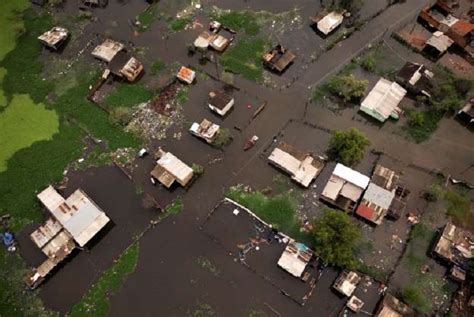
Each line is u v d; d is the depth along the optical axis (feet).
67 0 240.73
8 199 187.73
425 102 198.80
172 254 173.78
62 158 196.03
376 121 196.34
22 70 221.05
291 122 197.98
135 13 236.22
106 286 168.96
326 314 159.43
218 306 163.53
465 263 161.17
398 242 170.60
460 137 191.31
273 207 179.73
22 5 240.73
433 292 160.97
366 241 171.01
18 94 213.87
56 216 176.86
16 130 204.13
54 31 226.58
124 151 195.93
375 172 179.32
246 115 200.85
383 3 228.22
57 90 213.87
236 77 211.41
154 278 169.68
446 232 165.89
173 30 228.43
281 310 161.27
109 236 178.50
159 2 238.27
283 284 165.27
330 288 163.43
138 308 164.96
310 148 191.83
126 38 227.81
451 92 197.57
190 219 179.83
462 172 183.83
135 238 177.47
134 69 211.20
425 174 183.73
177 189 186.09
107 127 201.87
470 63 209.36
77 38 229.86
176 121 201.87
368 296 161.07
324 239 161.17
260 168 188.44
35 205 185.37
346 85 199.21
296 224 176.14
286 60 208.95
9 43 230.07
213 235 175.94
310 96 204.03
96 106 207.82
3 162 196.65
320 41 218.38
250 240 173.88
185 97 207.72
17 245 178.50
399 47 215.10
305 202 180.34
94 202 185.26
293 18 226.38
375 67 209.77
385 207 170.71
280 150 186.29
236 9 232.32
